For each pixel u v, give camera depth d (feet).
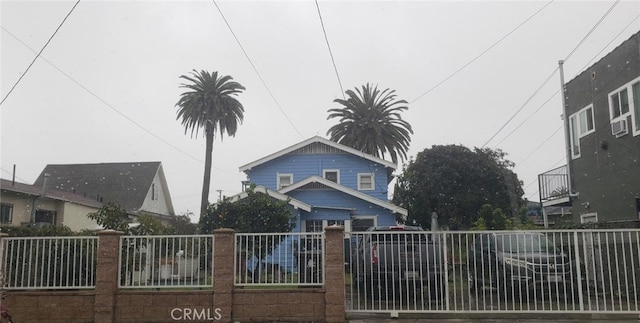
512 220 88.02
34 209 75.41
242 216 47.24
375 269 34.30
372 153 116.47
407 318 33.30
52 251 35.19
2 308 31.94
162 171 140.36
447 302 33.45
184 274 34.68
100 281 34.12
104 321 33.65
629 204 47.39
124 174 131.75
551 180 63.31
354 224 79.00
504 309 33.12
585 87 56.18
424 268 33.99
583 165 56.44
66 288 34.73
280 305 33.71
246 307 33.81
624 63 48.39
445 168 106.73
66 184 129.08
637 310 32.45
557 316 33.19
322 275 34.09
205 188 104.83
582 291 33.35
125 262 34.86
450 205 105.70
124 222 45.68
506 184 107.86
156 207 136.67
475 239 34.14
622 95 48.85
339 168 93.25
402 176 114.01
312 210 76.43
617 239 33.71
